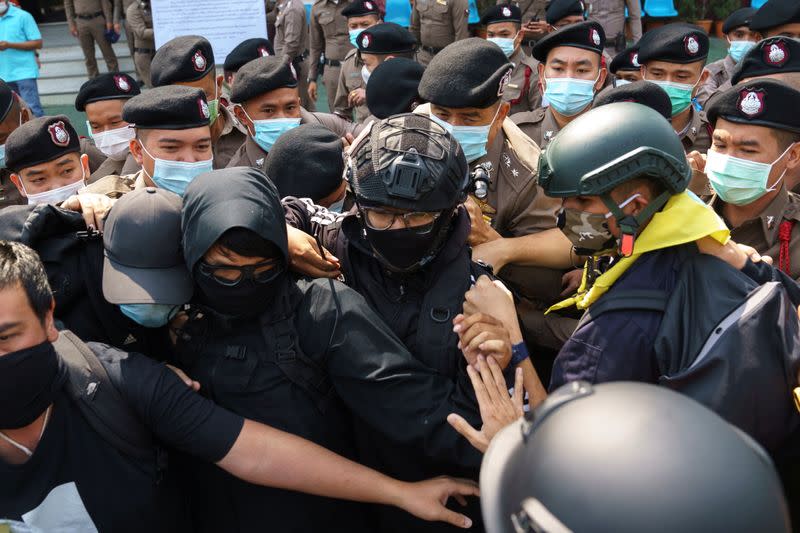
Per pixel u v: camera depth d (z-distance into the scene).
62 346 1.75
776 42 3.22
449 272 1.95
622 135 1.57
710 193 2.69
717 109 2.37
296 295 1.89
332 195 2.57
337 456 1.82
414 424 1.80
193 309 1.92
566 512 0.95
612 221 1.66
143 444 1.78
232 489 1.91
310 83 8.27
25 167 2.90
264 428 1.79
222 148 4.11
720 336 1.55
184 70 3.71
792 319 1.63
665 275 1.66
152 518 1.79
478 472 1.91
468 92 2.47
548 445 1.01
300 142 2.52
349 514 2.00
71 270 2.03
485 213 2.67
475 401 1.82
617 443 0.96
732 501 0.91
